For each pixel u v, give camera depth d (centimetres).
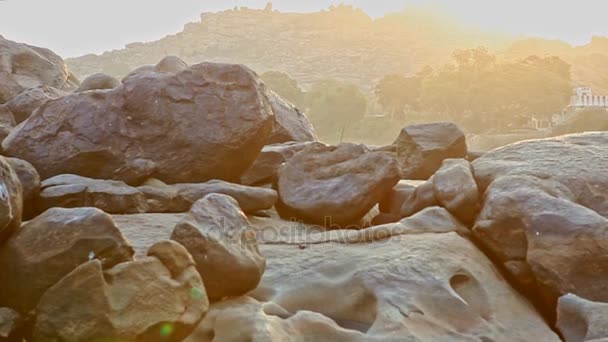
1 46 1566
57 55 1716
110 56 19538
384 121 7225
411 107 7900
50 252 550
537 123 6769
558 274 709
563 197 808
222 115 927
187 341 587
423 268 709
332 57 19200
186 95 934
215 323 602
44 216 577
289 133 1299
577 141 962
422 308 658
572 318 642
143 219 798
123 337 504
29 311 546
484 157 955
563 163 875
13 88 1488
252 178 1019
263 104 948
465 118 6856
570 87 6844
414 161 1080
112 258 548
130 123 926
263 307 638
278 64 18812
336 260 736
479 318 665
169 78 942
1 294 557
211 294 634
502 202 783
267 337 569
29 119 937
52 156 911
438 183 870
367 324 663
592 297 693
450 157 1077
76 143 912
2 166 575
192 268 566
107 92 941
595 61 16100
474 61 7394
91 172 912
